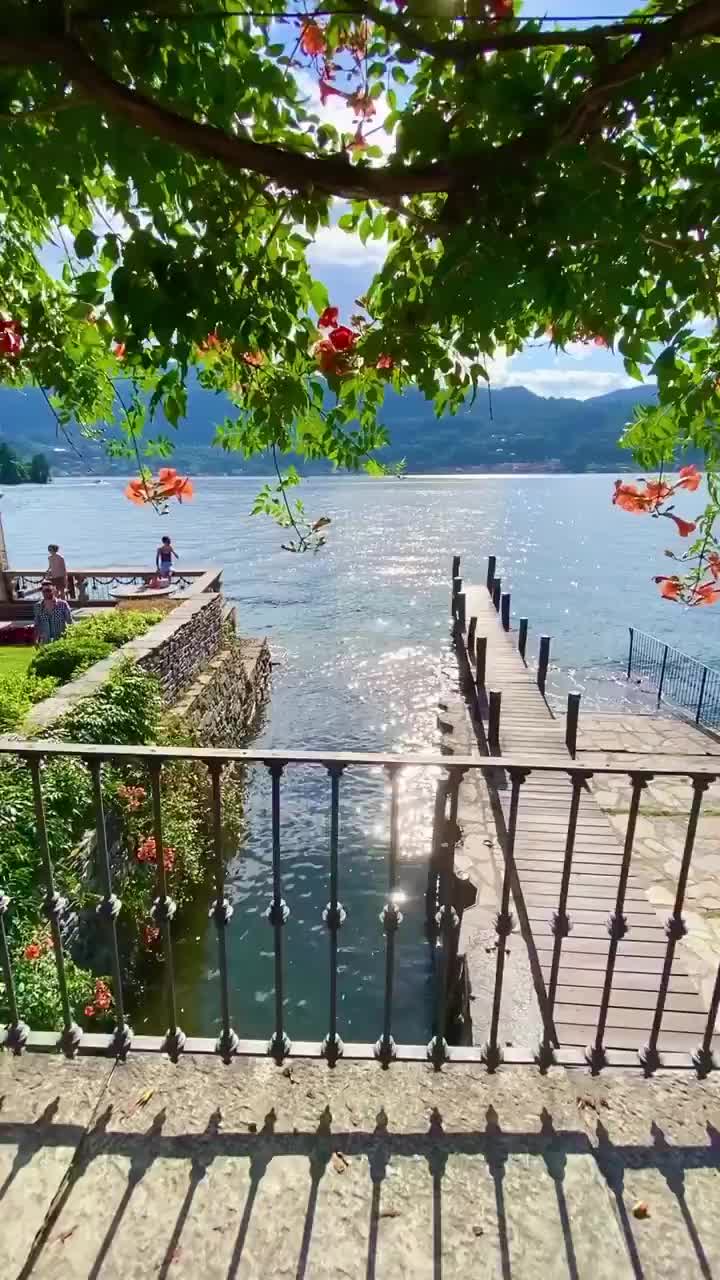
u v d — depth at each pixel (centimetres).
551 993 236
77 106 167
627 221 177
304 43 186
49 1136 204
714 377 249
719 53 161
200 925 1135
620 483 332
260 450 281
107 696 984
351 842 1471
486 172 175
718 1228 184
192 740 1212
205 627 1742
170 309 188
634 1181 195
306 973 1081
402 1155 200
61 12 148
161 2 158
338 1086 222
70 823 782
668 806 1074
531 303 205
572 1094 221
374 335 233
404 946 1144
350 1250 177
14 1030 235
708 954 709
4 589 1956
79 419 272
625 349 214
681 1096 222
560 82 171
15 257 250
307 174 173
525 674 1520
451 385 239
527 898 703
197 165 196
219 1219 184
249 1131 206
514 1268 175
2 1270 172
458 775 222
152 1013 956
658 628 3534
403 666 2858
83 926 797
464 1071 229
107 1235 180
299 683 2647
